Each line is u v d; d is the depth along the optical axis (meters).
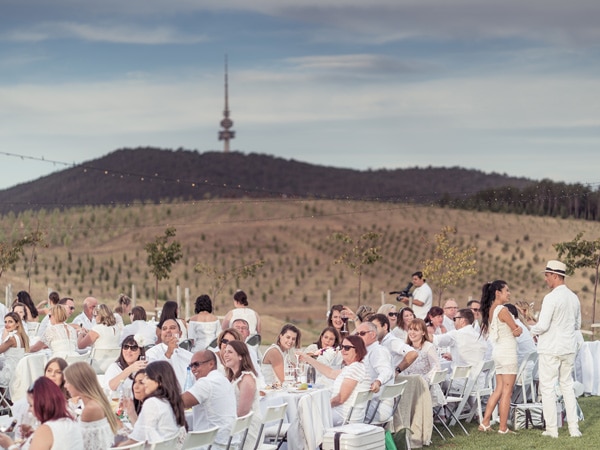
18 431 8.18
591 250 31.91
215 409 8.91
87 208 114.00
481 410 13.38
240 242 105.88
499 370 12.54
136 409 9.03
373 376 11.20
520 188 105.94
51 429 7.25
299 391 10.85
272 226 111.31
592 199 100.56
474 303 16.47
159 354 11.05
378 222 110.75
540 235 96.62
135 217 111.19
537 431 12.73
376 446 10.05
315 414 10.12
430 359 12.22
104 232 103.38
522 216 103.00
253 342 14.60
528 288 77.06
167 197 183.50
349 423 10.63
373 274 90.69
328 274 91.81
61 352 13.23
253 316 15.92
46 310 15.29
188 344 14.91
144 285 81.31
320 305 80.50
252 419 9.38
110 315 13.96
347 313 14.56
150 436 7.93
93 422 7.64
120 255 96.31
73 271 84.81
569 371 12.54
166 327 11.05
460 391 13.05
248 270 43.75
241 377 9.46
